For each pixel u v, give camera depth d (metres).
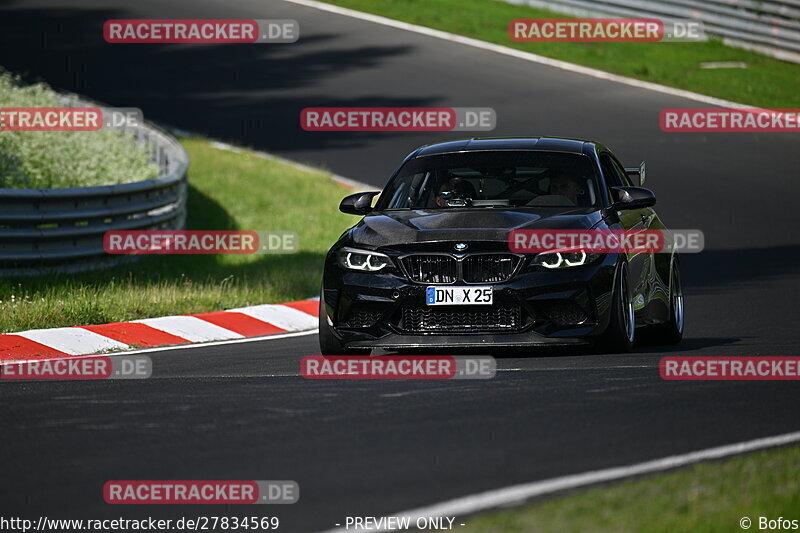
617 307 33.12
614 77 115.75
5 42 130.62
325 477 20.31
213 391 29.05
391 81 112.88
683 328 40.81
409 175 37.41
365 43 127.50
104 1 150.62
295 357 36.00
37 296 44.91
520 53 124.00
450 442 22.61
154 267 56.00
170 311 45.22
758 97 111.25
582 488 19.17
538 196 35.69
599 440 22.55
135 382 31.08
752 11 129.25
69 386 30.53
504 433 23.25
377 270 33.00
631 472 20.11
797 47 127.38
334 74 116.00
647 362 32.16
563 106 104.69
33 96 83.06
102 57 124.19
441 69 117.12
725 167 88.06
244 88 112.00
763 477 19.53
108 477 20.70
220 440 23.28
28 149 67.38
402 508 18.34
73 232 50.03
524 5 144.62
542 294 32.16
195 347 39.19
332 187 81.44
